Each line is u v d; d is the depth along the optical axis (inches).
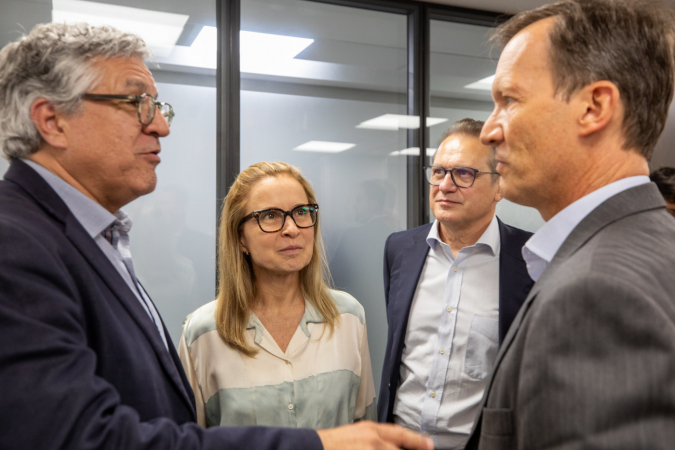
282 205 59.0
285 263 58.4
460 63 141.0
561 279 25.6
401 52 136.7
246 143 122.4
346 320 63.4
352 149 131.3
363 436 31.2
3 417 24.0
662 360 21.3
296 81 126.9
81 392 25.7
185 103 117.5
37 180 34.3
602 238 26.9
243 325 58.6
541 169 30.7
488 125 33.7
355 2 131.2
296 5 127.3
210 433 28.9
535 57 30.6
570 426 22.9
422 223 135.4
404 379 67.1
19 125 34.7
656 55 29.4
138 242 113.5
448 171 65.1
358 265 130.3
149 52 39.0
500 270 62.4
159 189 115.2
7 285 25.8
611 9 29.4
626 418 21.5
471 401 60.7
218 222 118.8
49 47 34.5
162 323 43.9
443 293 66.3
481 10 141.3
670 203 75.4
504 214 140.8
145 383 33.4
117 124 35.8
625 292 22.7
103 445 25.5
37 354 25.1
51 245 30.7
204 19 118.9
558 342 24.1
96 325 31.9
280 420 55.1
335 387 57.9
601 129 29.3
